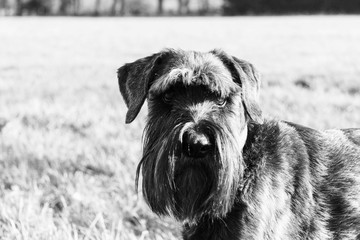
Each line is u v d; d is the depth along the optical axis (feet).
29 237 16.56
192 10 273.33
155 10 272.51
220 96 13.29
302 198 13.39
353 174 14.19
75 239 16.43
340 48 76.95
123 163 23.85
